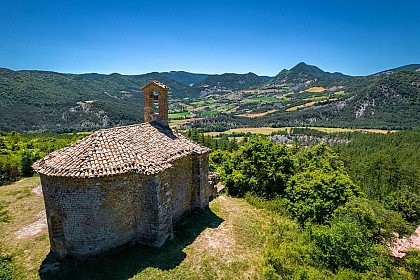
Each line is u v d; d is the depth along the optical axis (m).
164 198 13.48
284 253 12.86
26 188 24.17
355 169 54.00
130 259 12.43
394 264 16.98
